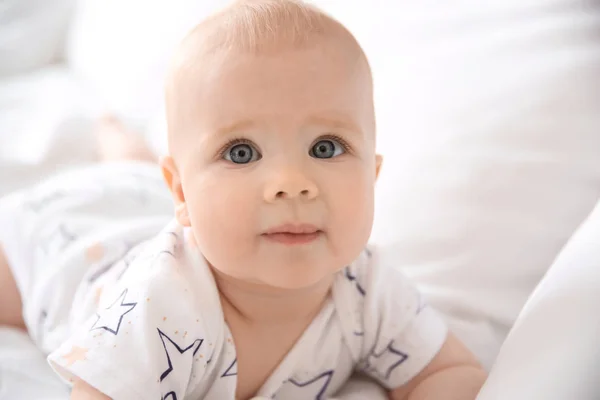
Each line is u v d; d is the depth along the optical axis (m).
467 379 0.76
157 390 0.64
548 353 0.58
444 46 1.20
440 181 1.00
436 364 0.79
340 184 0.62
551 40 1.12
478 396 0.64
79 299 0.89
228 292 0.72
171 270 0.70
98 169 1.13
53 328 0.91
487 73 1.11
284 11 0.65
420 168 1.03
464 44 1.18
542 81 1.06
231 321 0.72
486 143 1.02
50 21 1.85
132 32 1.67
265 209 0.60
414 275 0.94
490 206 0.96
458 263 0.93
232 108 0.61
